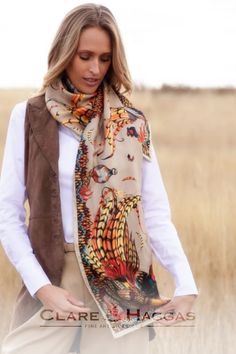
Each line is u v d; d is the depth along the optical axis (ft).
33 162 11.04
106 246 10.98
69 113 11.12
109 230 11.00
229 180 35.12
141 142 11.44
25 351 11.19
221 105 111.65
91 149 11.05
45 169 10.96
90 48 11.00
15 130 11.23
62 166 11.03
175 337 17.47
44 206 10.94
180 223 25.27
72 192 11.02
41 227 10.93
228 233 24.25
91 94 11.29
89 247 10.93
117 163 11.15
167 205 11.66
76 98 11.12
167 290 21.20
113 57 11.16
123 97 11.66
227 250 23.47
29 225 11.05
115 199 11.08
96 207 11.00
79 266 10.97
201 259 23.00
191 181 34.55
